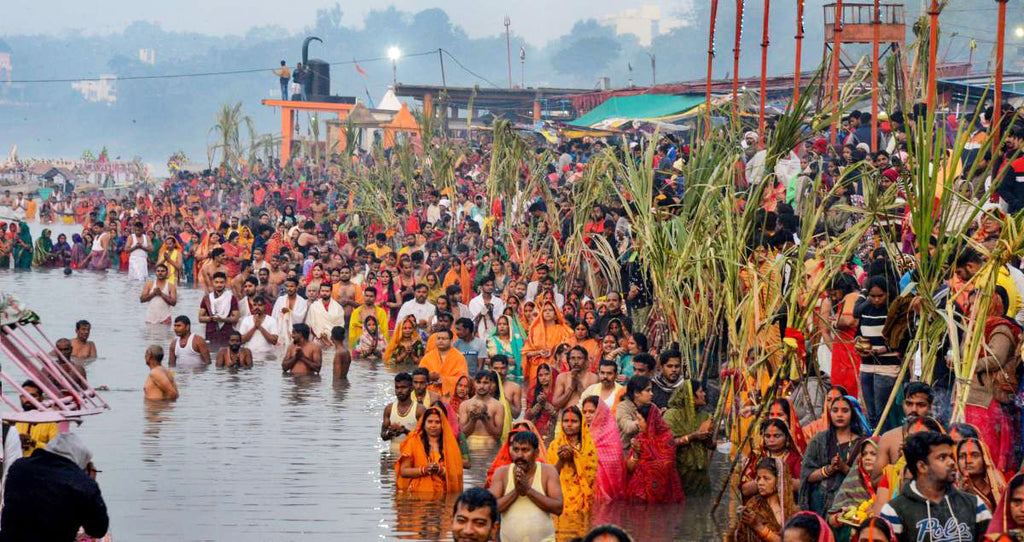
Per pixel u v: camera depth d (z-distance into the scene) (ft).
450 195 222.89
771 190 123.24
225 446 105.19
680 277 97.96
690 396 90.58
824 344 99.76
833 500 69.21
